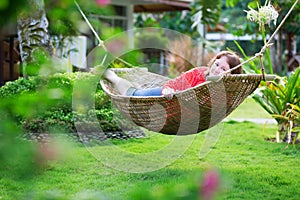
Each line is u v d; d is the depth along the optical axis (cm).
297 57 1427
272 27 1155
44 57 120
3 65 793
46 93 105
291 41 1535
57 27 129
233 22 1741
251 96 607
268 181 423
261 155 544
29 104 96
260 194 381
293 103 617
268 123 809
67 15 105
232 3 1165
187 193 84
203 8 1155
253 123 808
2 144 81
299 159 525
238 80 392
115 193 368
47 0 101
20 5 79
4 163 81
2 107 93
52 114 521
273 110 638
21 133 92
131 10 1308
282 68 1474
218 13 1177
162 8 1434
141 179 422
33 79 114
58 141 90
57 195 100
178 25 1423
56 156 86
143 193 84
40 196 98
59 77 121
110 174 433
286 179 430
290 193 388
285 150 569
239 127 755
